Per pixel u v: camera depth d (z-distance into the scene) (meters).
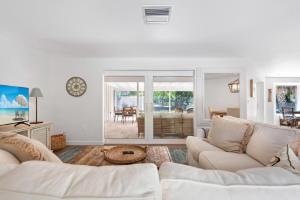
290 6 2.06
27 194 0.46
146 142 4.59
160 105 4.64
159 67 4.53
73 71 4.46
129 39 3.16
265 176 0.58
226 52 3.96
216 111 4.56
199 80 4.53
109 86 5.69
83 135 4.47
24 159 1.00
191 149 2.56
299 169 0.92
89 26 2.61
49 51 3.91
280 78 5.22
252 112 4.70
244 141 2.16
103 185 0.48
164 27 2.64
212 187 0.53
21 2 1.97
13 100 3.07
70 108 4.47
